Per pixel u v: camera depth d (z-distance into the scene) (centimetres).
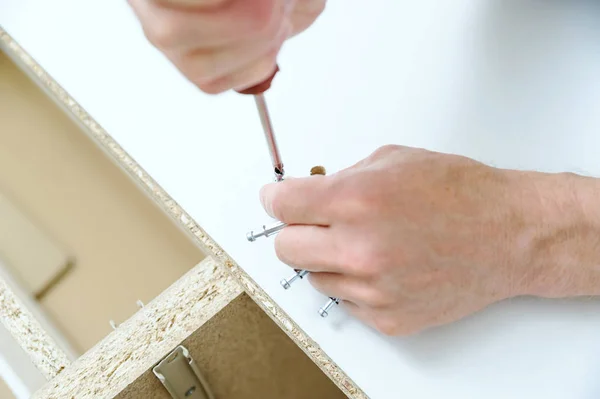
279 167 40
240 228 42
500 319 36
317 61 47
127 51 52
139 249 64
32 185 67
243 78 27
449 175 36
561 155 40
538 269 35
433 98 44
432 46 46
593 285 35
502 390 35
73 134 68
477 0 48
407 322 35
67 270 62
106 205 66
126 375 42
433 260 34
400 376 36
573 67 43
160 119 48
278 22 24
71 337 58
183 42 23
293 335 38
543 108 42
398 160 36
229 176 44
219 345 47
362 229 34
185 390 47
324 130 44
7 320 50
